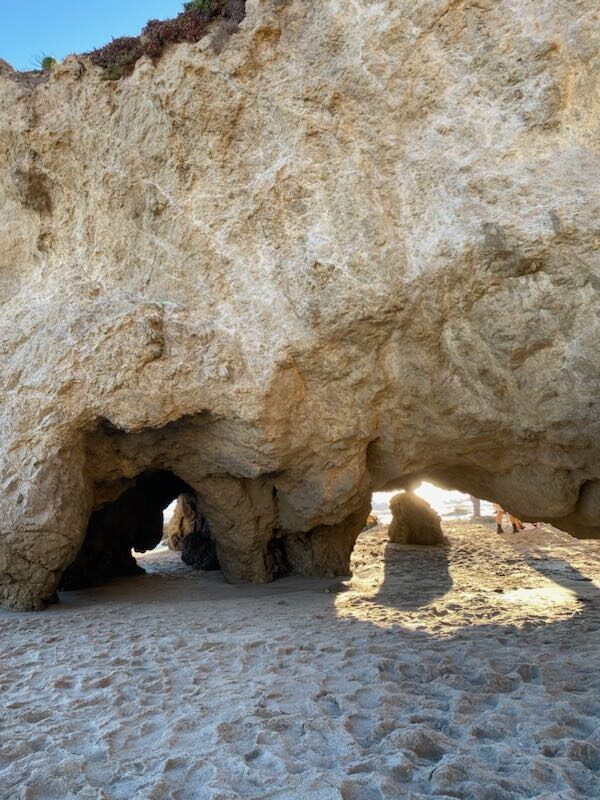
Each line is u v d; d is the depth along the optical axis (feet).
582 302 20.24
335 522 30.30
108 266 29.07
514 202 20.68
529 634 19.74
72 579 33.83
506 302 21.58
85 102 29.04
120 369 25.80
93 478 29.07
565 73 20.59
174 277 27.35
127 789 10.24
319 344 24.77
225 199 26.48
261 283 25.76
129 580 35.94
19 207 31.68
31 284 30.48
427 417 25.57
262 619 22.68
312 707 13.46
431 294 22.59
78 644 19.71
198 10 27.71
